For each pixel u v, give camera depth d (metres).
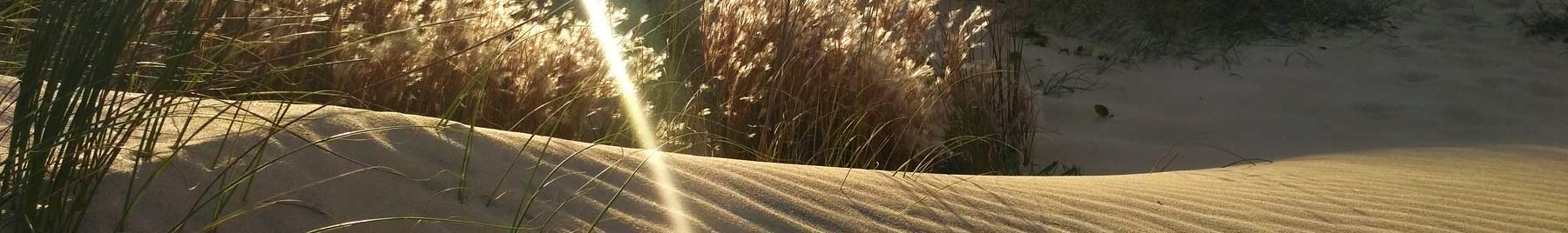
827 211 2.73
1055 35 8.77
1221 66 8.43
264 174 2.23
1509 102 7.60
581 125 3.97
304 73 3.24
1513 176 4.18
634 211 2.52
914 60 5.36
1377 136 6.43
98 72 1.86
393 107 3.64
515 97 3.94
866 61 4.83
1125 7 9.40
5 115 2.35
